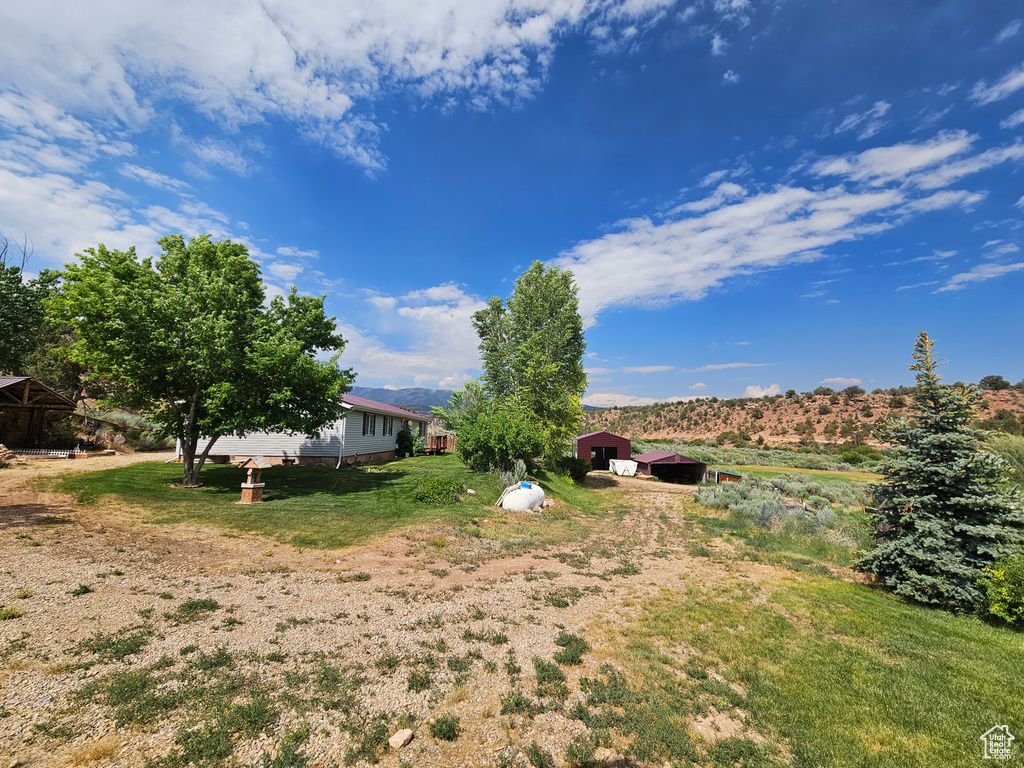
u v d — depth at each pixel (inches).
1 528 320.5
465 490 614.2
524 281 1071.6
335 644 198.8
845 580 345.7
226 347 482.0
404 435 1183.6
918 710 173.0
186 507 438.3
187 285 523.5
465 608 253.9
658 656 211.8
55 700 139.4
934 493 306.7
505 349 1075.3
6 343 938.1
